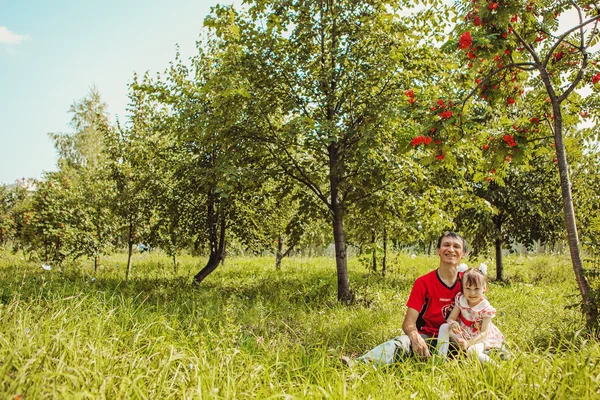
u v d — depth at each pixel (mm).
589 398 2566
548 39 5418
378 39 7133
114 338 3703
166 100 7555
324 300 7504
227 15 7113
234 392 2848
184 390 2775
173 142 9977
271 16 7305
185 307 6352
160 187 9633
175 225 9719
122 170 10273
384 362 3709
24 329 3514
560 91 5547
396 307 6664
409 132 5215
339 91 7641
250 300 7613
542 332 4742
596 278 4879
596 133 5730
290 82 7523
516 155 4973
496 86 5496
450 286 4117
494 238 11719
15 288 6250
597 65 5352
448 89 6664
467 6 4914
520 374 2971
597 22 5270
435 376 3281
